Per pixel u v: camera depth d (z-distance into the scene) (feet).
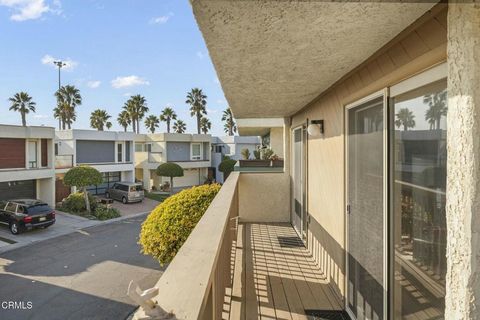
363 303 8.53
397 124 6.53
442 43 4.70
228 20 4.69
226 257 8.95
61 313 22.57
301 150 17.92
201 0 4.07
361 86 8.20
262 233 19.22
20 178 51.01
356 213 9.03
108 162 74.84
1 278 28.45
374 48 6.33
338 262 10.66
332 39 5.67
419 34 5.32
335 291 11.05
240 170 24.25
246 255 15.24
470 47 3.68
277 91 10.89
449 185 4.15
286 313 9.93
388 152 6.86
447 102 4.40
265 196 22.40
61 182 62.54
